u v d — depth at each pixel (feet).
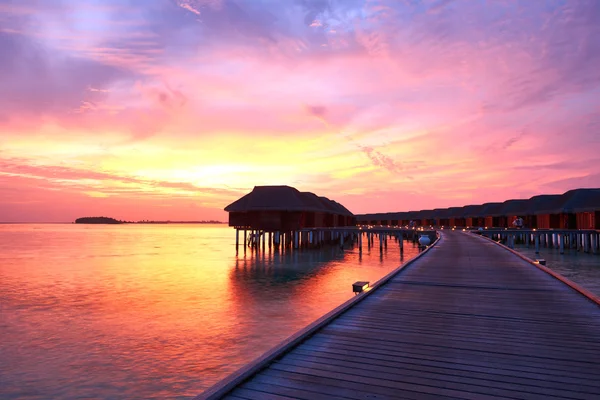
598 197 155.43
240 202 161.38
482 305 29.04
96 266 120.06
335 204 249.96
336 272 102.83
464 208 297.74
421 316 25.88
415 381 15.71
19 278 93.50
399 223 399.03
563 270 101.71
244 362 36.96
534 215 204.95
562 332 22.25
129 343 42.27
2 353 39.17
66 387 31.58
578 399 14.16
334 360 17.99
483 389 14.99
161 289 76.79
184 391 31.01
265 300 65.21
